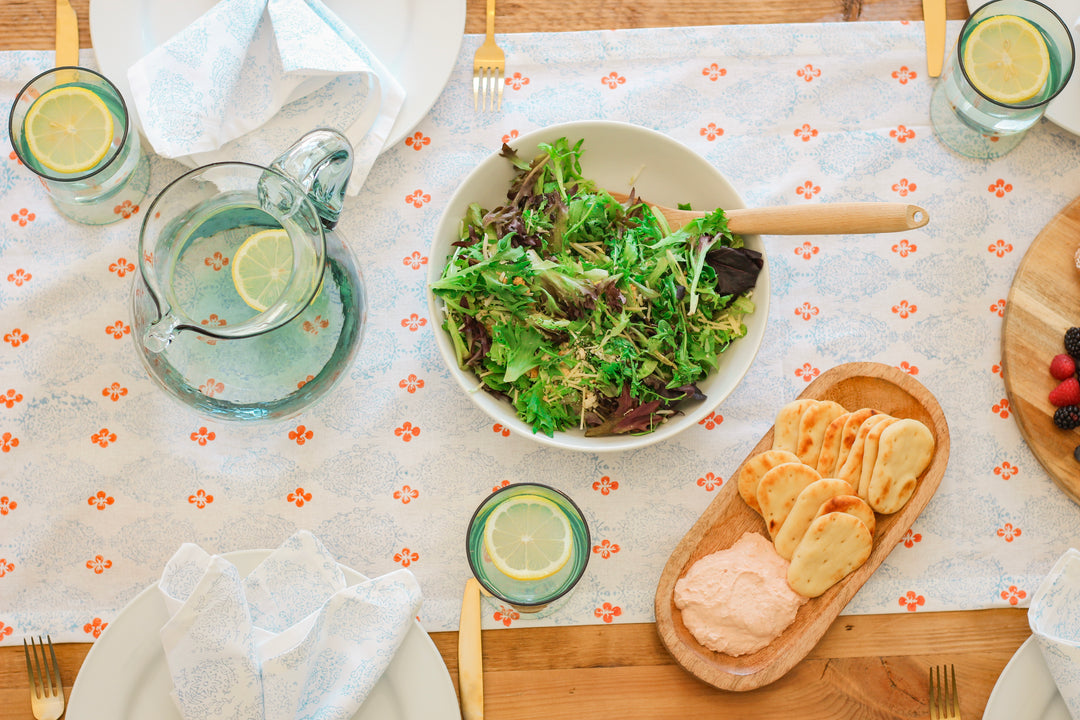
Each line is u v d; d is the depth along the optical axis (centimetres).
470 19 85
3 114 84
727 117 85
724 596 77
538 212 78
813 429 80
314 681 74
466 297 77
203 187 72
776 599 77
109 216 84
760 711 80
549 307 77
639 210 80
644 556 81
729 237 78
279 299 70
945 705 80
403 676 76
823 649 81
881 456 78
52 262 83
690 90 86
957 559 81
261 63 81
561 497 78
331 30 81
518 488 78
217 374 72
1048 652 76
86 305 83
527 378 78
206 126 80
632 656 80
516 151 79
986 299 84
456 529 82
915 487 80
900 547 82
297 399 75
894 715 80
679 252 78
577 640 81
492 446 82
